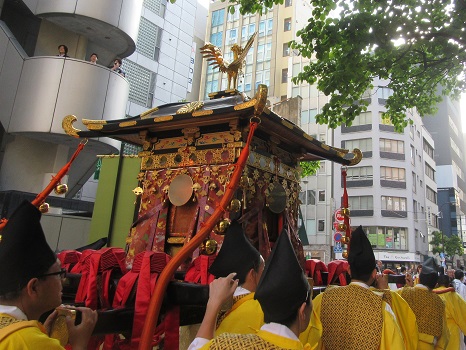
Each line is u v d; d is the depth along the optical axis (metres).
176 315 2.56
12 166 10.70
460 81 9.90
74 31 11.48
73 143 10.74
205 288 2.57
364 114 36.34
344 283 4.75
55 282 1.61
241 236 2.56
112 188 7.45
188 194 3.59
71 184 12.22
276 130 3.87
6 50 10.52
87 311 1.79
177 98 20.41
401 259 33.25
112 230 7.24
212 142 3.64
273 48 37.69
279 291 1.70
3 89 10.30
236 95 3.89
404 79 9.22
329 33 7.01
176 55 20.67
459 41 7.01
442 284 5.71
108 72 10.61
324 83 7.57
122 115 11.11
